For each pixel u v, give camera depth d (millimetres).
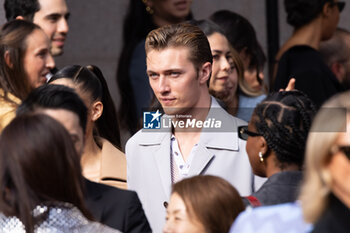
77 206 6148
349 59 14523
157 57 8875
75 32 16703
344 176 4832
